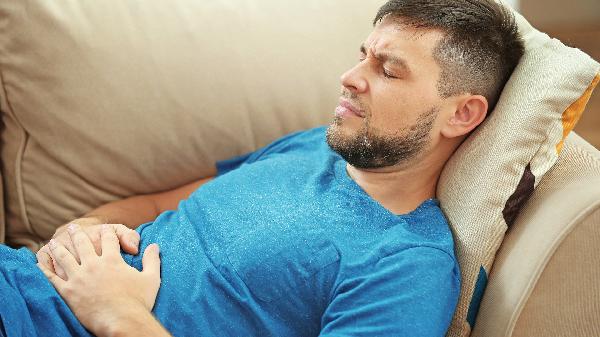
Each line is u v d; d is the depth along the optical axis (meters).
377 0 1.31
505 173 0.93
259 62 1.23
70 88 1.13
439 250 0.93
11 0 1.12
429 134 0.99
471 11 0.96
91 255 0.95
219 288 0.94
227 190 1.07
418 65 0.95
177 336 0.91
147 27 1.17
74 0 1.15
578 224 0.82
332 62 1.27
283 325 0.94
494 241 0.93
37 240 1.23
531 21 1.78
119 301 0.89
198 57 1.19
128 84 1.15
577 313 0.84
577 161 0.93
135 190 1.24
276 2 1.26
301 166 1.10
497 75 1.00
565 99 0.91
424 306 0.87
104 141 1.17
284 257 0.94
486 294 0.94
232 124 1.23
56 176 1.19
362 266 0.91
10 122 1.17
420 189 1.05
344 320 0.88
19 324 0.84
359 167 1.03
